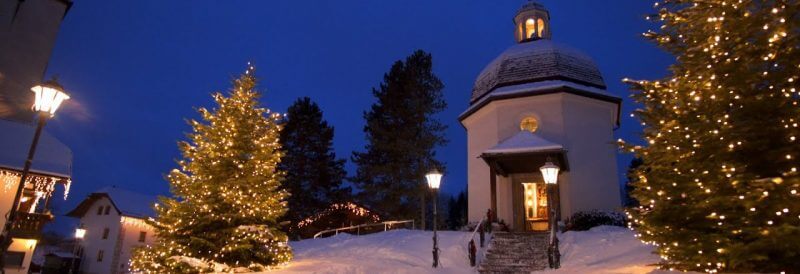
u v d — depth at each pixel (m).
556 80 24.88
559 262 15.18
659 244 10.72
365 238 21.77
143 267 14.98
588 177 23.09
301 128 40.28
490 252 17.11
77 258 38.59
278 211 16.20
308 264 16.27
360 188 37.59
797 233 7.76
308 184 38.84
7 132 16.06
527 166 22.52
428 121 37.22
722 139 9.50
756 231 8.35
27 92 18.36
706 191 9.25
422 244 18.81
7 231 8.32
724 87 9.73
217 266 14.79
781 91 9.24
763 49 9.38
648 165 11.14
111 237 37.50
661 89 11.15
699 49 10.31
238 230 14.91
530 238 18.12
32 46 19.00
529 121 24.12
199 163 15.88
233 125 16.14
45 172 15.26
